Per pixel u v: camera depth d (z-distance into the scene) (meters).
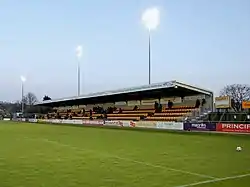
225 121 30.88
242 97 68.38
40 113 90.94
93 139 22.67
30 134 28.12
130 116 49.12
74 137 24.72
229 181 8.56
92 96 50.31
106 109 59.03
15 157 13.17
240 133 27.08
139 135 26.86
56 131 33.06
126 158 12.88
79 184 8.25
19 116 86.50
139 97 48.84
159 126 35.69
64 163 11.59
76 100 58.62
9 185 8.16
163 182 8.43
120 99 53.34
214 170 10.16
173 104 44.00
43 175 9.38
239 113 30.62
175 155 13.84
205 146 17.64
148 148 16.62
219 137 24.28
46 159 12.59
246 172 9.80
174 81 34.56
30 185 8.15
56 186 8.03
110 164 11.36
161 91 39.41
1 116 94.94
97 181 8.59
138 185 8.10
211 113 33.16
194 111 37.62
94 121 48.72
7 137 24.64
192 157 13.20
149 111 47.41
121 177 9.09
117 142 20.20
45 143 19.50
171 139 22.56
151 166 10.94
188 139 22.59
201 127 30.64
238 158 12.92
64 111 73.88
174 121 35.97
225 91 70.75
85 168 10.54
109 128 39.56
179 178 8.94
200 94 38.72
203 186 7.98
